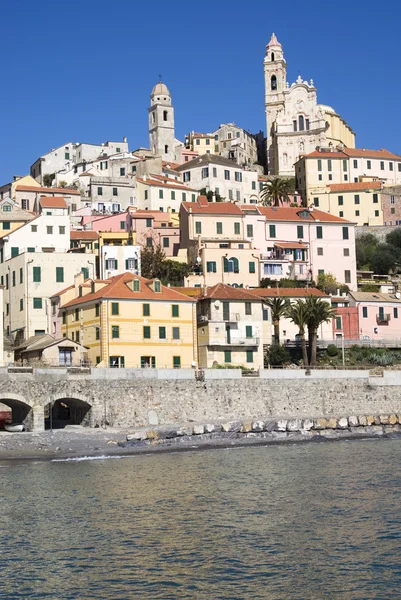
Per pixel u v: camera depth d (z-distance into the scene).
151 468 75.00
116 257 137.62
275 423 98.19
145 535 50.38
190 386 98.81
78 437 89.06
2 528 52.28
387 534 50.09
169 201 193.88
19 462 79.31
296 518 54.38
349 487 64.38
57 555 46.50
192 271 149.62
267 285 149.25
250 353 120.62
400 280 173.88
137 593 40.81
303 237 163.25
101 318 109.06
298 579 42.53
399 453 83.94
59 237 149.00
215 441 92.94
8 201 160.75
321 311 123.50
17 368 91.25
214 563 44.97
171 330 112.62
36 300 127.94
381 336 142.88
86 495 62.12
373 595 40.41
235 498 60.75
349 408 108.00
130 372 95.81
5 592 41.06
